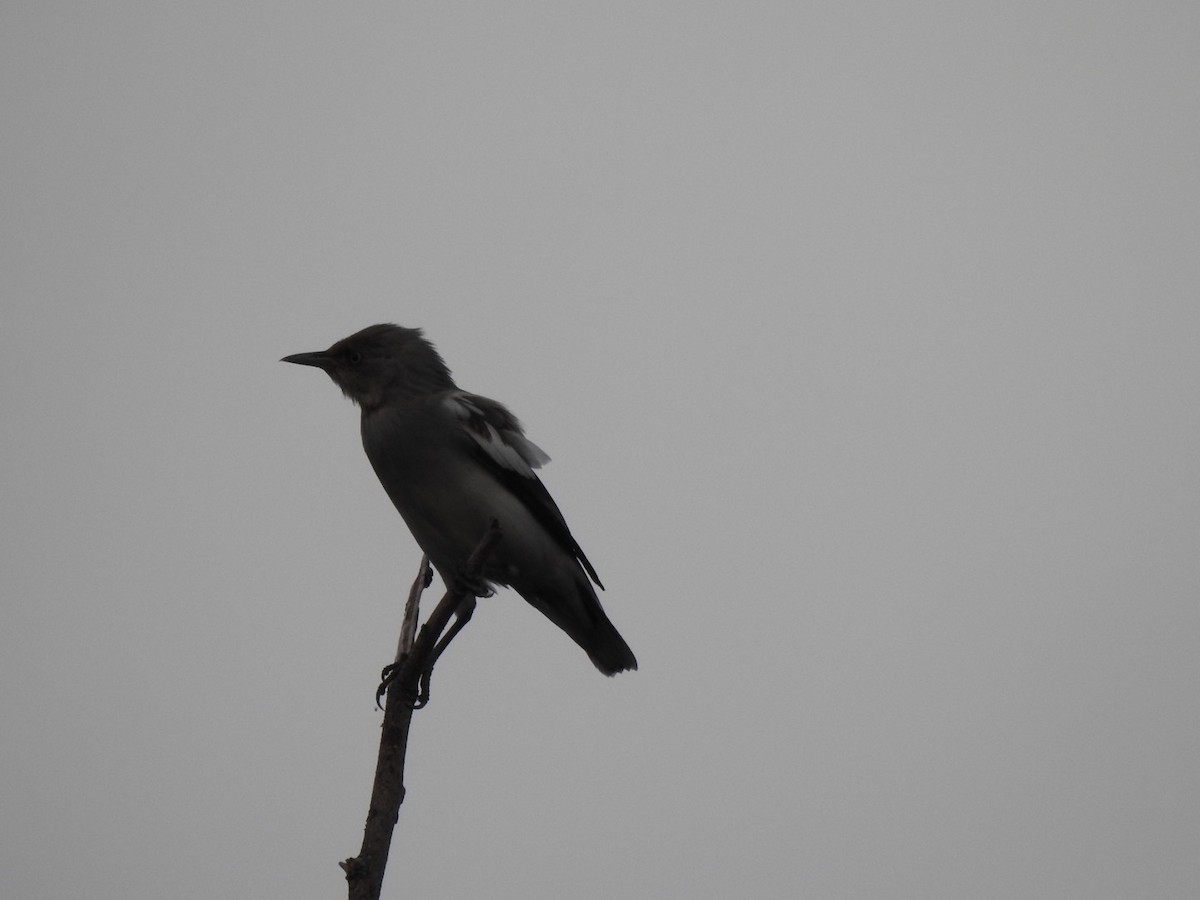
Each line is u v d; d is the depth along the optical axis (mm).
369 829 7355
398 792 7574
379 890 7152
